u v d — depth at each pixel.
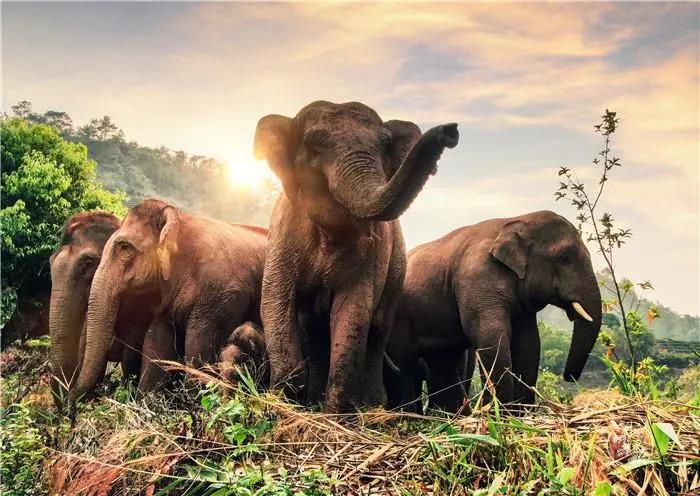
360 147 5.32
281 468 3.83
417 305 9.23
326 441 4.44
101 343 7.95
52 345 8.52
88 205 17.22
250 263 8.48
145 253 8.17
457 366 9.40
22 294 15.09
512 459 3.84
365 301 5.90
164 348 8.12
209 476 4.00
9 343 12.88
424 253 9.50
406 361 9.29
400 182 4.61
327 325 6.25
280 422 4.62
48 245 14.76
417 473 3.91
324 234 5.83
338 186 5.19
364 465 3.97
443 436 4.13
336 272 5.89
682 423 4.16
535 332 8.82
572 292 8.46
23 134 16.84
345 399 5.73
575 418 4.26
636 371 6.66
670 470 3.71
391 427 4.99
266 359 6.82
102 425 5.21
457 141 4.39
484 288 8.59
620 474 3.57
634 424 4.18
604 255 7.61
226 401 4.83
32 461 5.07
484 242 8.88
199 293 8.04
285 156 5.71
